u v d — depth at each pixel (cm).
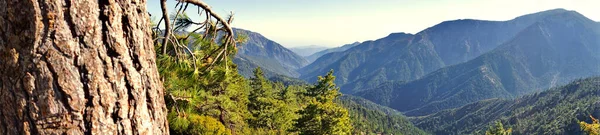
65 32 229
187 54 415
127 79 259
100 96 243
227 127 1988
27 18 224
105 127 247
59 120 232
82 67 235
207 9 372
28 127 233
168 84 413
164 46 354
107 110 247
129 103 262
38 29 224
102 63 243
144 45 284
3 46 230
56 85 229
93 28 238
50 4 224
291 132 3012
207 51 431
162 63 366
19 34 226
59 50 228
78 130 237
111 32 247
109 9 245
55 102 230
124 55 256
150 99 288
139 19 276
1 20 228
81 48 234
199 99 443
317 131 2530
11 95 232
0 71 234
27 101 229
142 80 277
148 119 283
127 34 262
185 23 383
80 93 235
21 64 227
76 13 231
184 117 427
